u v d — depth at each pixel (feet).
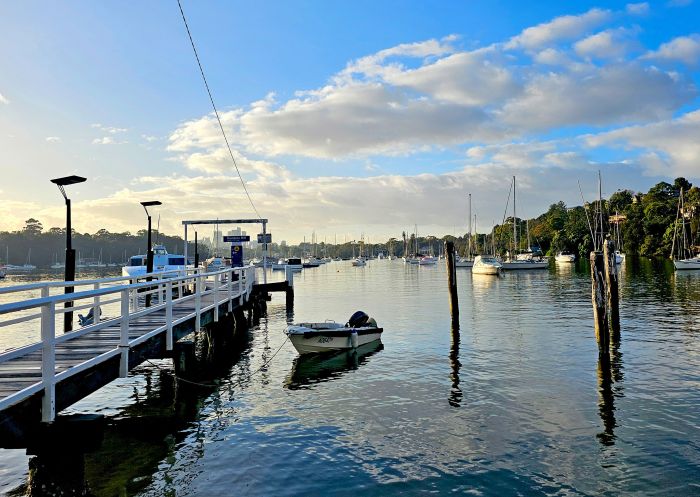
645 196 454.81
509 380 51.57
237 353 68.85
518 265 279.49
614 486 29.35
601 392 46.96
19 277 347.36
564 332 79.25
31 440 23.12
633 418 40.06
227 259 161.89
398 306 125.80
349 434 37.73
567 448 34.60
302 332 65.31
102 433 24.14
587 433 37.19
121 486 29.91
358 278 283.59
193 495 28.78
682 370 54.13
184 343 44.78
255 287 112.68
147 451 35.04
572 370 55.21
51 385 23.39
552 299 132.26
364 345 70.74
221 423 40.57
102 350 33.35
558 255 394.52
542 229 499.10
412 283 223.71
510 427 38.60
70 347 34.37
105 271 451.12
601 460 32.68
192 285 114.42
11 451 35.55
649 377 51.78
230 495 28.76
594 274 59.98
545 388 48.57
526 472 31.17
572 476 30.60
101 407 44.91
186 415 42.57
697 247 318.65
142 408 44.55
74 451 23.41
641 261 334.03
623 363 57.88
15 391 23.50
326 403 45.52
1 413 20.72
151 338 39.27
